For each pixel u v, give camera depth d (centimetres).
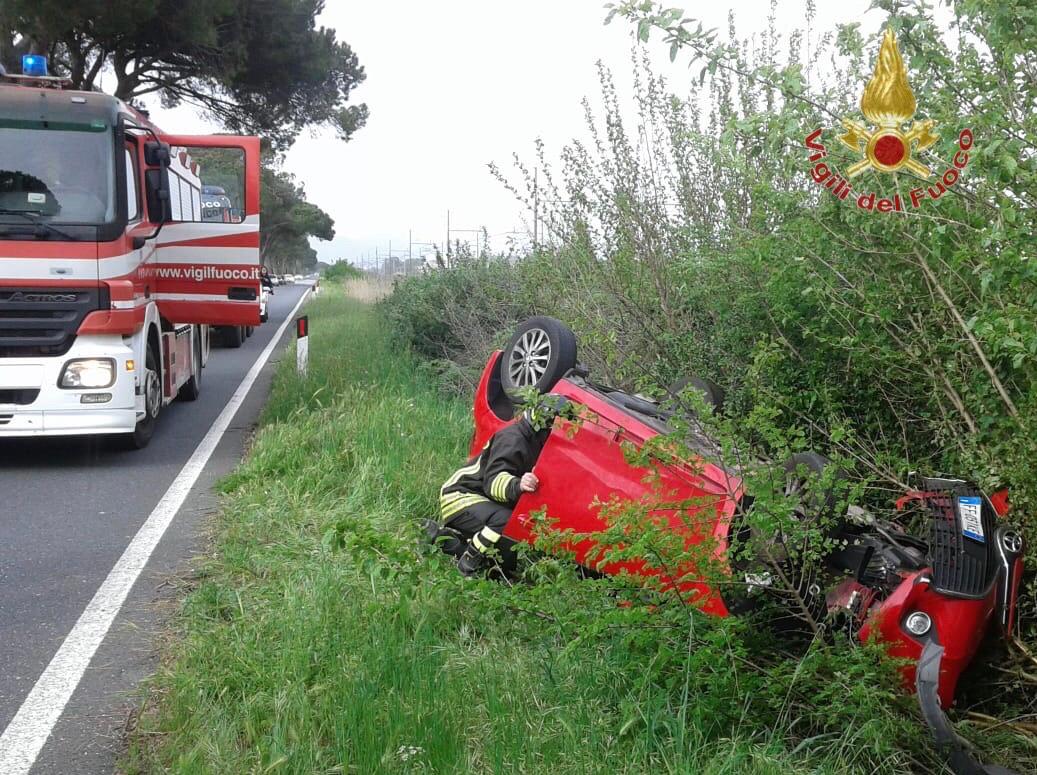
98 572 621
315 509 720
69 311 904
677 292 744
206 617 523
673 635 406
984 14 425
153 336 1060
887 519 518
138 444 1010
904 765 382
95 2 2423
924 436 579
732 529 434
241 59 2956
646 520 410
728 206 710
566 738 380
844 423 565
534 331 622
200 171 1600
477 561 548
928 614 402
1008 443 446
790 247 558
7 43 2520
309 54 3145
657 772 363
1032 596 430
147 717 421
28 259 892
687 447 454
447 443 878
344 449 850
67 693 452
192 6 2648
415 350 1448
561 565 445
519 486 538
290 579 559
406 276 1811
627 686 416
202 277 1129
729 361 672
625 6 465
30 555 656
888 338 548
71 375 904
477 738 388
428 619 485
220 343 2123
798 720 398
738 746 377
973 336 473
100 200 919
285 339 2339
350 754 372
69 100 934
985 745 398
